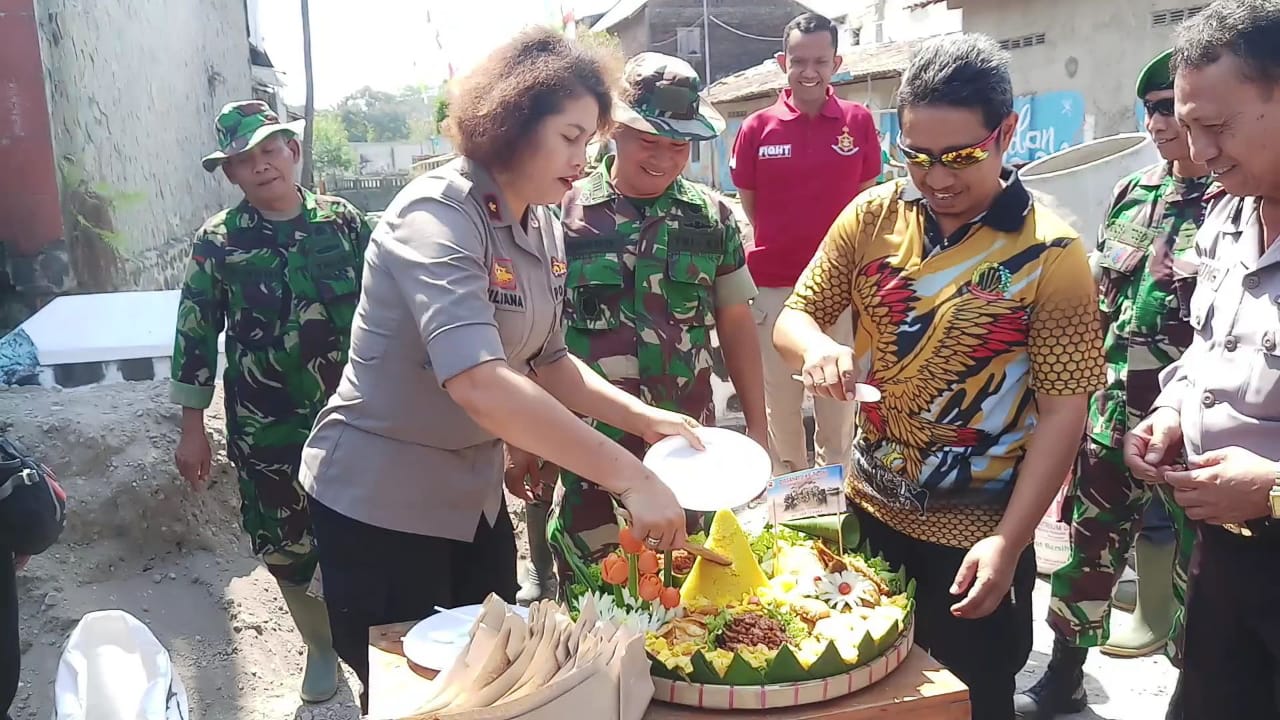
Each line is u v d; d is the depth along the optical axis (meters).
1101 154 4.47
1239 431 1.84
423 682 1.59
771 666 1.50
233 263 3.15
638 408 2.03
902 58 14.56
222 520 4.08
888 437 2.16
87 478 3.83
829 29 4.18
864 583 1.76
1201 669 2.01
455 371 1.64
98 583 3.69
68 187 6.11
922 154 1.87
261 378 3.17
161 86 8.58
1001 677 2.11
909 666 1.63
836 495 1.96
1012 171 1.97
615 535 2.60
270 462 3.20
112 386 4.41
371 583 2.02
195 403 3.27
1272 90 1.62
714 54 24.84
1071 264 1.90
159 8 8.63
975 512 2.04
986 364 1.98
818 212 4.22
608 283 2.58
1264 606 1.87
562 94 1.76
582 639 1.48
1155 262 2.81
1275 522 1.82
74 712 1.85
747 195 4.36
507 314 1.87
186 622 3.69
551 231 2.11
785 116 4.26
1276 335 1.78
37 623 3.46
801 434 4.41
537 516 3.90
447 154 2.43
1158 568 3.27
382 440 1.97
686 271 2.63
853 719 1.49
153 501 3.87
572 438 1.60
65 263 5.91
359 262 3.28
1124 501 2.89
